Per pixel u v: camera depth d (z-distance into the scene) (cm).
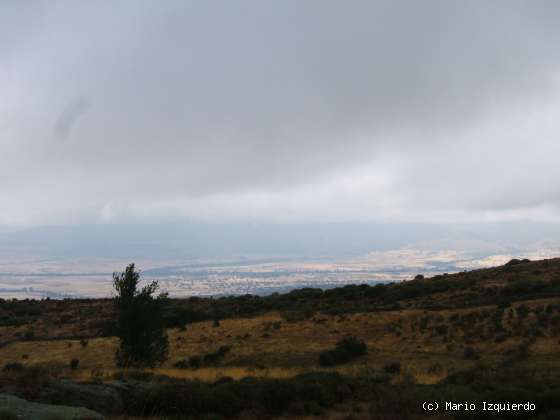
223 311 6316
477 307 4812
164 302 3856
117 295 3794
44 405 1689
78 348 4756
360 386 2419
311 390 2216
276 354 4088
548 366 2919
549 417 1761
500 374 2575
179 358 4191
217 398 2019
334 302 6194
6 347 5084
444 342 3972
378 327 4612
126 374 2561
